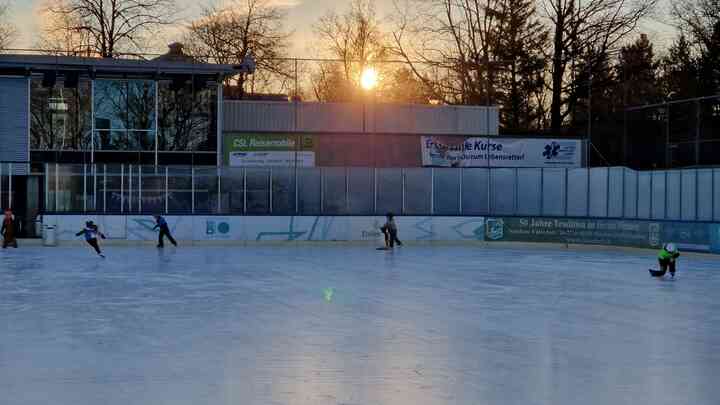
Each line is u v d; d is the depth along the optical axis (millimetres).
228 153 49094
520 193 48000
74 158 47000
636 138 48438
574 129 62812
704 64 60562
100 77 47125
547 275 29078
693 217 39938
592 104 62062
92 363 12891
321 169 47406
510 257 38375
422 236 47781
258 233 46750
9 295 22219
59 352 13859
